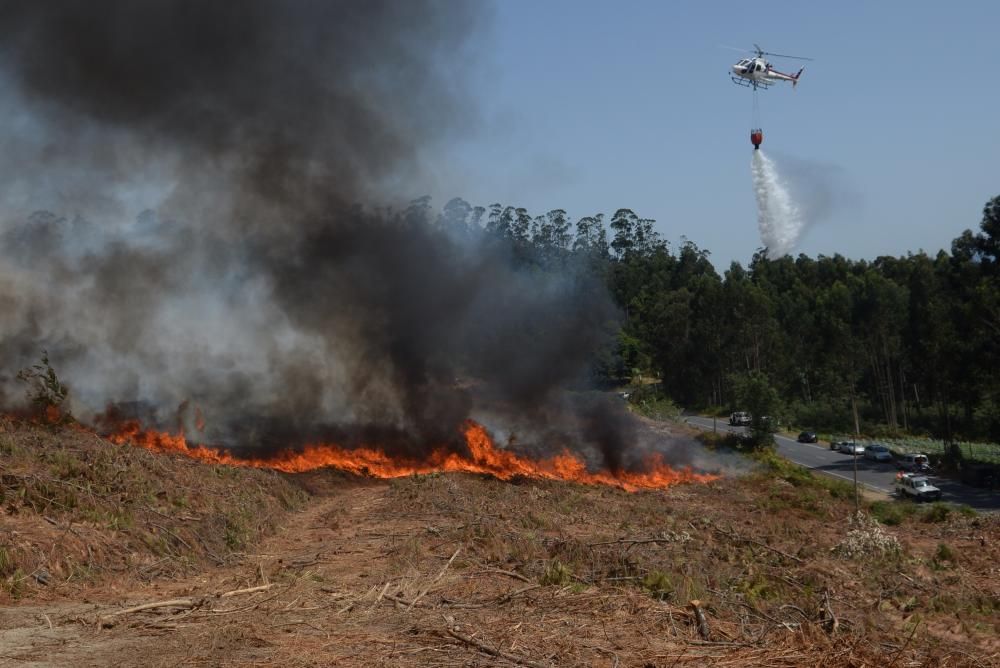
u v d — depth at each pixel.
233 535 14.30
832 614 10.52
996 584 16.19
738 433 55.62
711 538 17.77
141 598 9.33
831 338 77.38
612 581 11.43
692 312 88.94
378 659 6.96
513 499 24.36
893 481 46.69
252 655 6.99
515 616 8.65
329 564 12.91
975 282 57.53
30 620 8.09
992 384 53.16
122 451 16.62
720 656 7.63
